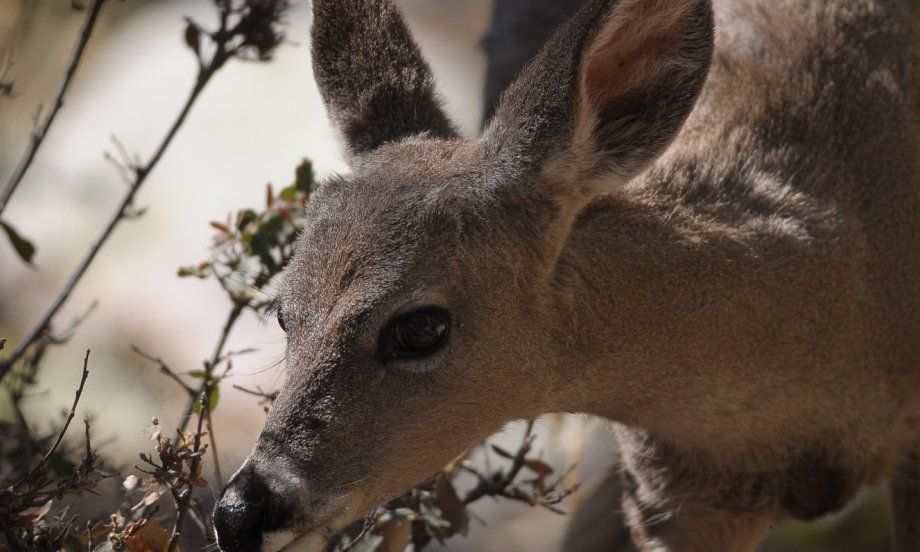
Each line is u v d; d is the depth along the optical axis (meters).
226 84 20.20
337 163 18.94
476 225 9.48
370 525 10.14
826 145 10.88
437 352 9.39
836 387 10.55
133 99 20.31
